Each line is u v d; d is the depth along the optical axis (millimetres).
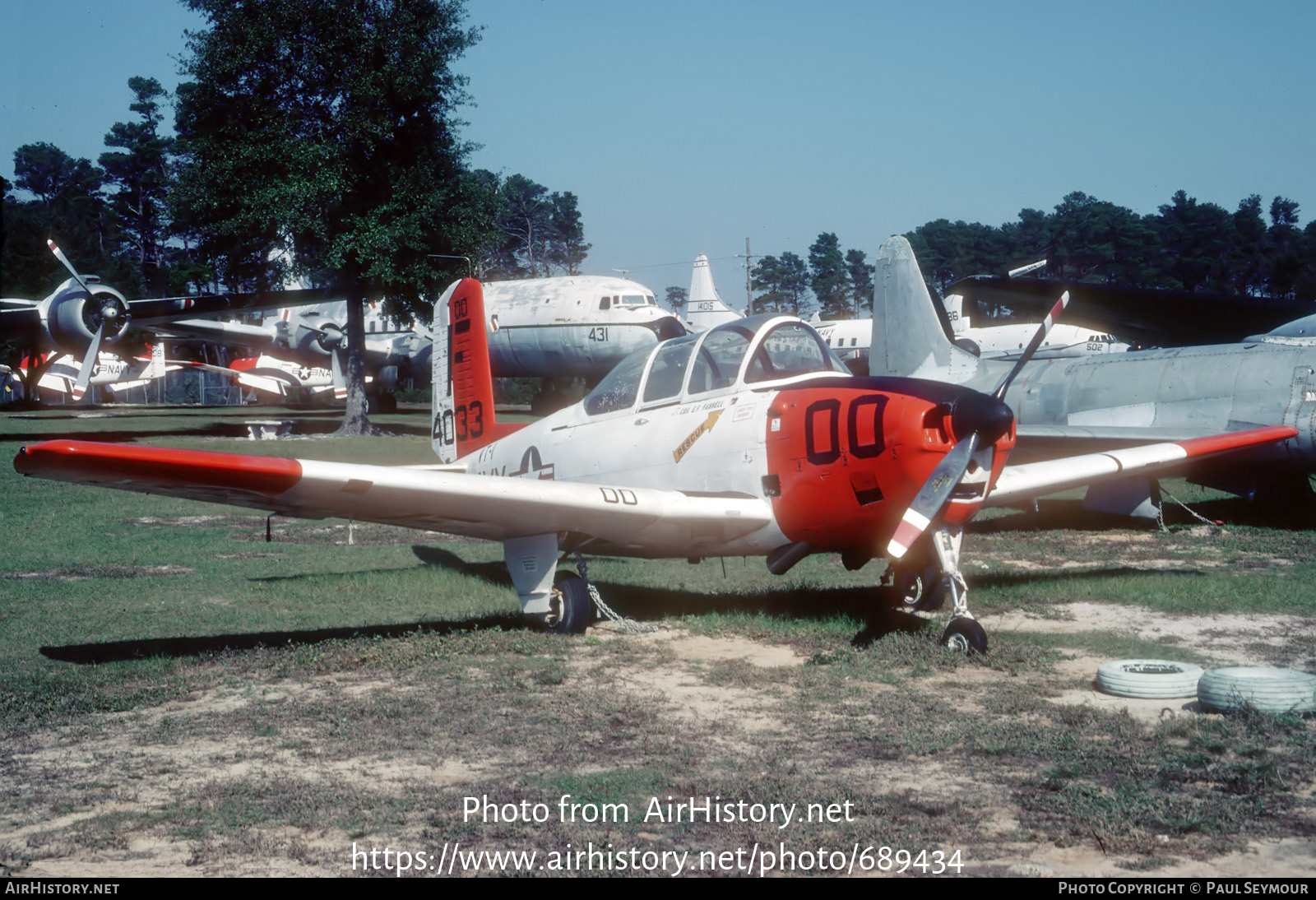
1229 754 4562
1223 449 10078
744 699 5680
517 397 69750
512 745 4906
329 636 7559
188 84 33688
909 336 17703
